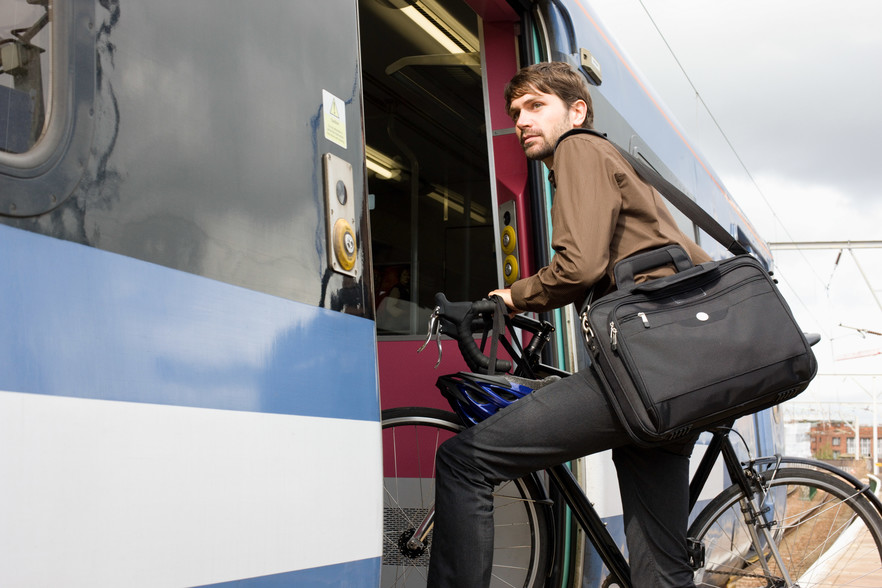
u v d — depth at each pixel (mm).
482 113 3668
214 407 1209
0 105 986
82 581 1004
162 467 1118
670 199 2246
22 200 988
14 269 968
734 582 2748
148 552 1088
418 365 3070
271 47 1441
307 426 1382
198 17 1291
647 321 1896
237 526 1227
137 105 1159
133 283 1113
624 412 1896
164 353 1143
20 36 1021
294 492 1340
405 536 2520
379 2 3430
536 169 2980
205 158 1260
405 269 3590
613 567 2436
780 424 6887
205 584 1167
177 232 1193
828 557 2793
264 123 1394
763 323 1945
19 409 953
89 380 1035
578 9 3342
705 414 1886
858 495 2828
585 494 2531
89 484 1021
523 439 2004
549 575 2652
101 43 1118
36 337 982
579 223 1982
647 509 2133
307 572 1354
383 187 3744
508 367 2199
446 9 3350
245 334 1281
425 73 3762
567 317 2861
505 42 3125
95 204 1078
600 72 3352
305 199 1463
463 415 2266
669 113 4508
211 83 1295
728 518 2768
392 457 2732
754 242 6617
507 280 3002
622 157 2127
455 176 3656
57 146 1037
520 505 2670
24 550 945
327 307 1475
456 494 2029
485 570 2006
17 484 944
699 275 1983
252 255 1322
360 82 1699
